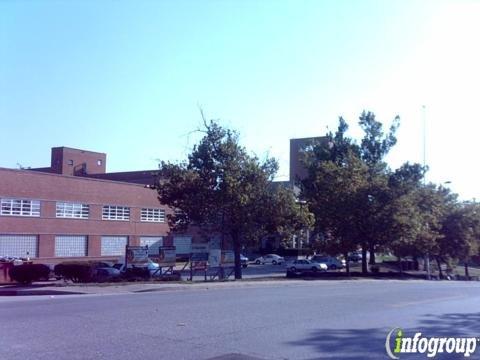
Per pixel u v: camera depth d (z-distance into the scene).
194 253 30.91
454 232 51.34
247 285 25.73
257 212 32.09
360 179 41.09
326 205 41.31
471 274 62.53
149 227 61.34
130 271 29.89
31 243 48.12
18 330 10.78
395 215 40.09
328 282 29.47
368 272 46.34
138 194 60.22
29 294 22.25
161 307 14.87
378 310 14.64
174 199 31.98
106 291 22.25
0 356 8.45
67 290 22.56
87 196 53.88
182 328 11.15
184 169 31.88
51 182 50.25
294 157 93.00
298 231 34.72
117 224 57.22
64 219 51.25
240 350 9.08
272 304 15.84
